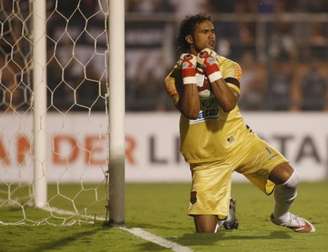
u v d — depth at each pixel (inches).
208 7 2046.0
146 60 1889.8
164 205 1256.2
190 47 839.1
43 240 816.3
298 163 1866.4
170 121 1841.8
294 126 1866.4
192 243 774.5
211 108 830.5
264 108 1905.8
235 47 1907.0
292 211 1141.7
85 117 1791.3
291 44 1935.3
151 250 737.6
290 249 741.3
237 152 834.8
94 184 1711.4
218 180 831.7
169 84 840.9
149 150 1838.1
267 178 836.0
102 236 835.4
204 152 832.3
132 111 1891.0
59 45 1792.6
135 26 1877.5
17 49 1272.1
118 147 906.7
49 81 1804.9
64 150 1784.0
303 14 2039.9
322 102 1923.0
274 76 1913.1
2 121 1663.4
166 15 1909.4
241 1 2044.8
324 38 1931.6
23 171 1633.9
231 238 808.9
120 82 899.4
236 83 817.5
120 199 915.4
